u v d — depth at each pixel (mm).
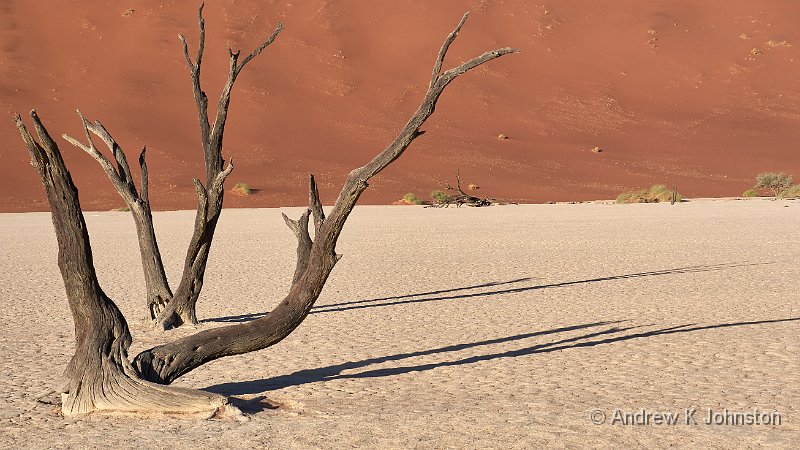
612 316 12875
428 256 23078
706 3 127250
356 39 109250
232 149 83688
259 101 93938
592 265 20156
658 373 9008
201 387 8781
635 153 91875
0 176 71938
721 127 100188
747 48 117688
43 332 12328
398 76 103438
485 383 8750
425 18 113500
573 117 99875
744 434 6762
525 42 113438
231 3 110500
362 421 7305
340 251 24797
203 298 15938
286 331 8211
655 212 45156
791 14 125750
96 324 7859
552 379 8859
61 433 7141
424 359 10055
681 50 115562
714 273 18109
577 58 112000
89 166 75188
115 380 7715
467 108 98938
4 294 16641
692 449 6410
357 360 10062
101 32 102375
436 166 82750
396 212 50344
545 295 15391
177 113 89125
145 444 6750
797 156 93312
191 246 12969
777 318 12344
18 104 86125
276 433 6980
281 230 35844
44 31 101125
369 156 85062
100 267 21859
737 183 82125
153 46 100500
